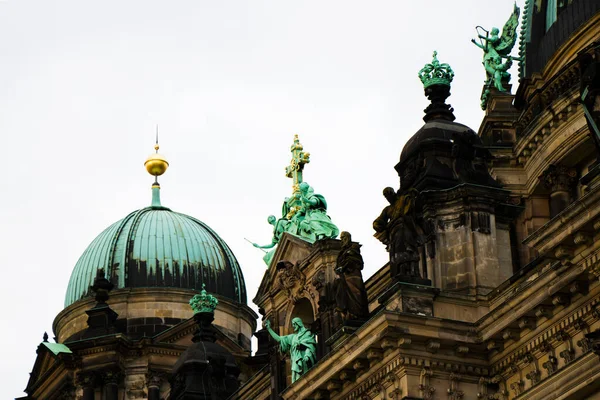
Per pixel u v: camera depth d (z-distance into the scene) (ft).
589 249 229.25
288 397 298.35
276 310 366.63
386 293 282.36
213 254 476.54
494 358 275.80
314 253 349.82
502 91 359.25
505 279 290.56
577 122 327.47
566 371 256.32
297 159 376.68
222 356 378.53
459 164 300.61
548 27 350.84
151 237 471.21
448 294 281.95
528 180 341.21
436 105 314.14
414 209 291.17
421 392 273.33
